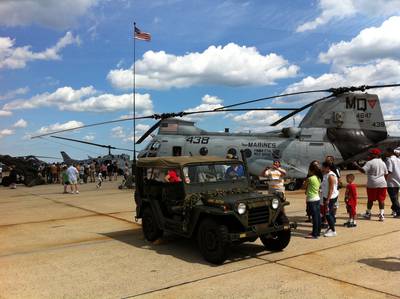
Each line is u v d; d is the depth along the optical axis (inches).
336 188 319.3
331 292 189.3
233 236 234.8
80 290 204.5
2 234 370.9
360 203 498.3
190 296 190.1
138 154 803.4
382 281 203.3
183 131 772.0
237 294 190.5
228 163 302.8
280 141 701.3
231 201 243.8
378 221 373.4
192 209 261.0
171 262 252.8
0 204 641.6
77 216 473.7
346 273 218.1
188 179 277.9
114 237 340.5
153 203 303.3
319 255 257.4
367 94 691.4
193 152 741.3
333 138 687.7
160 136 782.5
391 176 392.2
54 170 1243.2
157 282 213.3
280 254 263.4
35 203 637.9
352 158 696.4
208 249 247.4
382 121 690.8
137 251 285.9
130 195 719.1
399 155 475.2
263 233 248.1
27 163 1536.7
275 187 384.5
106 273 233.1
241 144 716.0
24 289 208.4
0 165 1470.2
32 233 372.2
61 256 277.3
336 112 684.1
